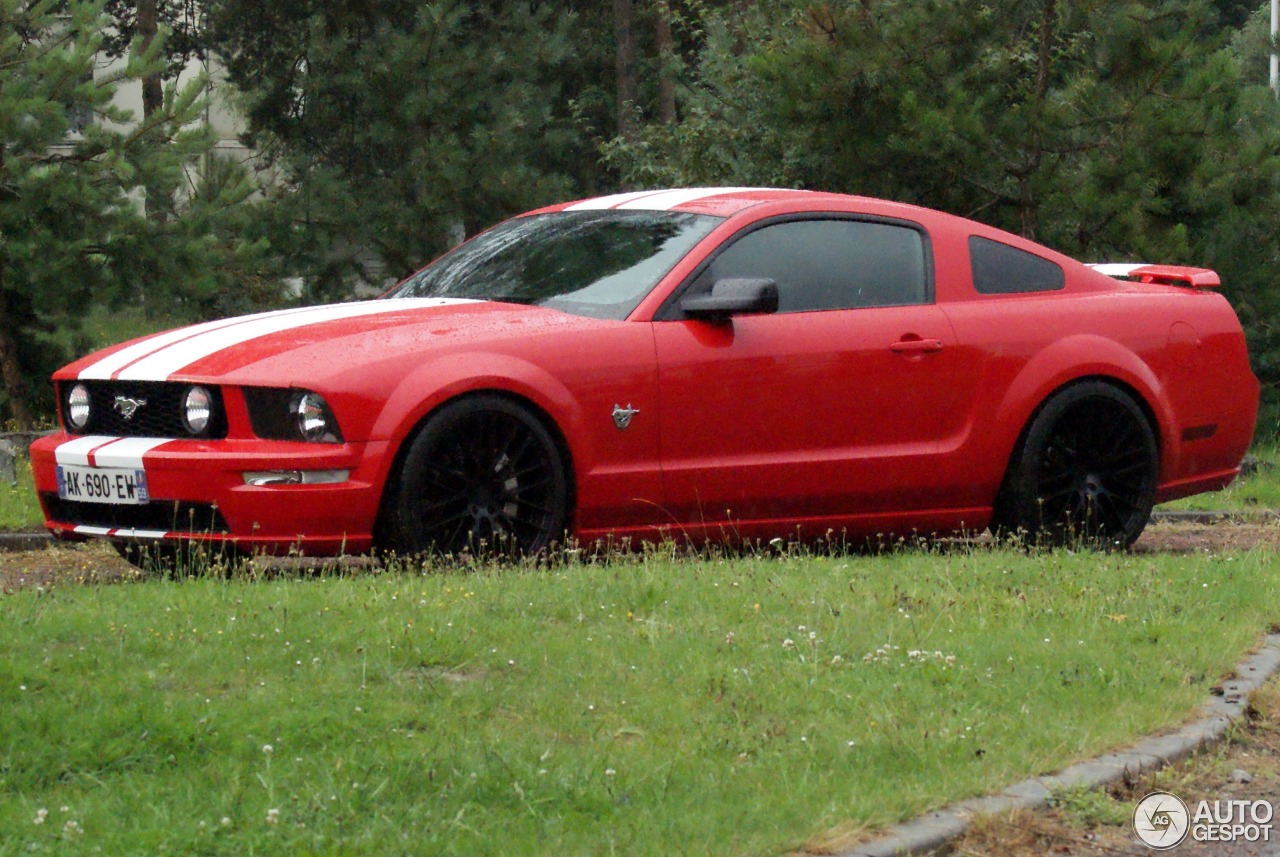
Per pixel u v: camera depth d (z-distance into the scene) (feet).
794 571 27.40
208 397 27.48
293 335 28.63
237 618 22.39
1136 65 58.75
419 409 27.32
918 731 18.75
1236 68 59.00
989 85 61.31
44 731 17.03
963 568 28.48
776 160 74.08
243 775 16.33
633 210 33.17
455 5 83.30
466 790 16.08
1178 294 35.83
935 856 15.92
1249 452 55.98
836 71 60.03
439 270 33.55
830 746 18.19
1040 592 26.66
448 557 27.45
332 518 26.91
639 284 30.48
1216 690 21.95
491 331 28.71
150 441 27.99
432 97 81.10
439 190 80.07
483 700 19.20
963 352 32.53
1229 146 58.39
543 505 28.68
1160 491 34.86
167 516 27.63
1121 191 58.39
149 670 19.76
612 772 16.69
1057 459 33.58
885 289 32.45
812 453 31.17
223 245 60.75
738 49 84.28
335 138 94.43
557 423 28.55
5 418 61.57
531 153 86.53
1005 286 33.83
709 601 24.72
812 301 31.65
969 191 62.54
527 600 24.14
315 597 23.89
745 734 18.47
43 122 53.06
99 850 14.23
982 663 21.94
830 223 32.45
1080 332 33.83
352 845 14.56
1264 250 60.59
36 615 22.29
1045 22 62.13
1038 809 17.28
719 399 30.12
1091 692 21.01
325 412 26.96
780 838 15.31
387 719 18.22
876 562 29.35
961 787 17.33
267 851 14.46
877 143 60.85
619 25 118.42
